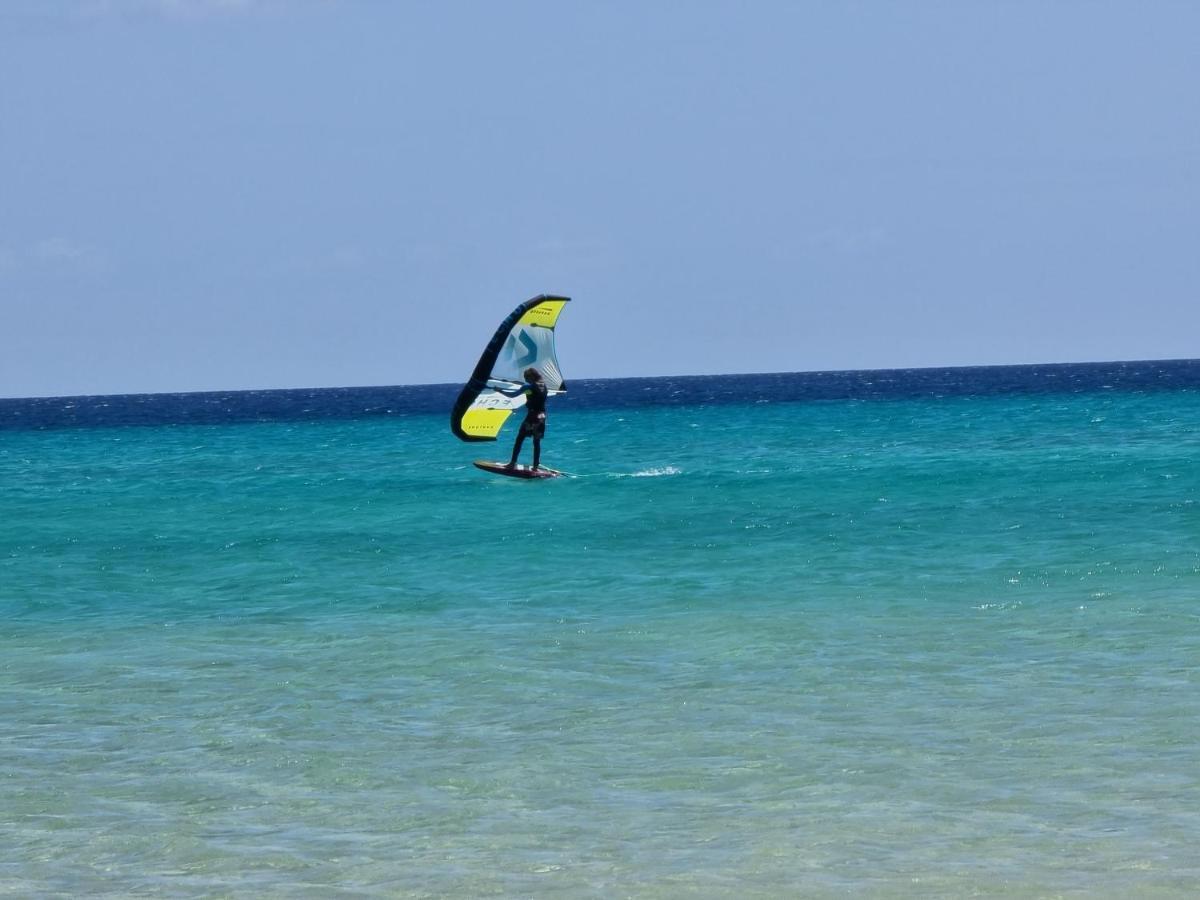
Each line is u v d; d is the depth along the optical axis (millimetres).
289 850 22656
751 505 72875
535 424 90062
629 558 54906
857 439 145875
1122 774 25328
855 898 20094
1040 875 20688
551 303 88062
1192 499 69000
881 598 44219
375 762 27531
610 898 20328
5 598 49250
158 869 21906
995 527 60719
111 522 73938
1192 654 34719
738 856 21875
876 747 27547
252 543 63219
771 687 32750
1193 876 20438
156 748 28828
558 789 25547
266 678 35188
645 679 33938
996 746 27375
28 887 21188
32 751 28750
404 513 73938
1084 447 117438
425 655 37406
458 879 21219
